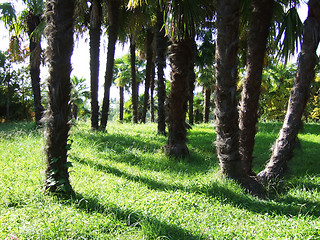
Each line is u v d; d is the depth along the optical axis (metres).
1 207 3.98
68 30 4.28
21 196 4.32
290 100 6.07
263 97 25.62
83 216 3.72
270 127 14.05
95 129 11.61
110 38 11.89
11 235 3.15
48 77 4.32
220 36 5.11
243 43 8.34
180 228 3.67
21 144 7.83
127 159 7.48
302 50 5.84
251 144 6.21
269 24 5.94
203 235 3.54
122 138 9.86
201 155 8.48
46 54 4.37
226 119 5.36
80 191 4.73
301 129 6.06
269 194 5.44
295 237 3.49
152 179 5.84
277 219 4.20
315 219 4.16
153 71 20.62
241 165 5.54
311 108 22.77
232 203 4.78
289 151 6.02
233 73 5.22
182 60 7.78
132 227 3.62
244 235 3.60
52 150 4.35
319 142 10.02
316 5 5.65
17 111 20.73
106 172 6.07
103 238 3.30
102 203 4.24
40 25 10.63
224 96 5.31
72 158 6.88
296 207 4.64
